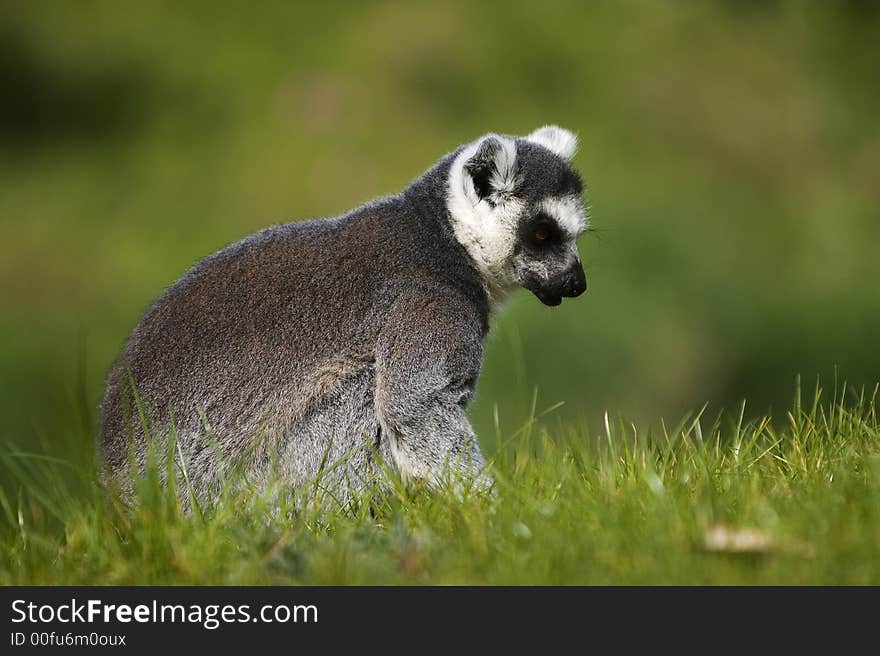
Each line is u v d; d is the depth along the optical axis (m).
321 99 37.34
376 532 8.60
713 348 29.73
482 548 7.78
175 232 34.22
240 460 10.56
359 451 10.74
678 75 39.34
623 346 28.30
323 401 10.74
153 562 8.27
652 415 27.22
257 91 38.62
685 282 31.12
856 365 29.55
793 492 8.56
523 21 40.53
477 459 10.68
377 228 11.31
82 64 40.06
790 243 33.91
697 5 42.69
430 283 11.15
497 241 11.56
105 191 35.72
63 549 9.06
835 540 7.28
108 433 10.84
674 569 7.28
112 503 9.69
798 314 30.98
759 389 29.41
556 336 27.89
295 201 34.34
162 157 36.88
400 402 10.63
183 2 42.50
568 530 8.00
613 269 30.64
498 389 26.30
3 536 10.10
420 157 35.34
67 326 31.03
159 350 10.80
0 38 39.69
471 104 37.66
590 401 26.94
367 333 10.90
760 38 41.75
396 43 39.47
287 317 10.82
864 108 38.94
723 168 36.50
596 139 36.44
